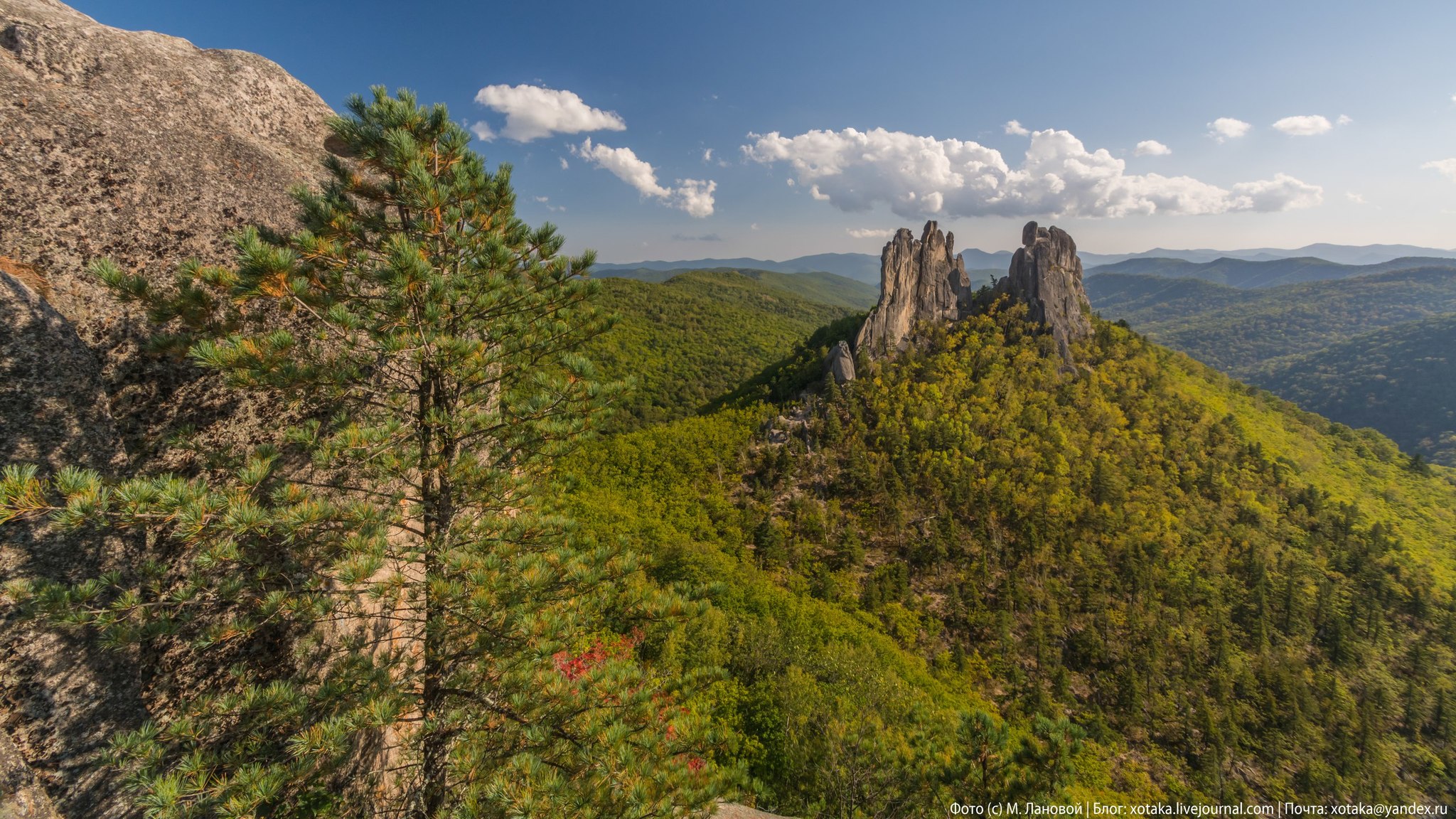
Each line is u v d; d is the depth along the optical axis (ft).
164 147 26.25
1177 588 244.42
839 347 326.03
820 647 141.49
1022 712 186.91
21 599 17.83
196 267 20.90
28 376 20.38
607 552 31.22
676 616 30.73
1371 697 221.05
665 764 28.25
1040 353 327.67
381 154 26.76
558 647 27.61
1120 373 336.90
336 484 28.14
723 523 250.57
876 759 58.39
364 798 28.84
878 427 296.51
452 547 28.73
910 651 205.26
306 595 23.40
